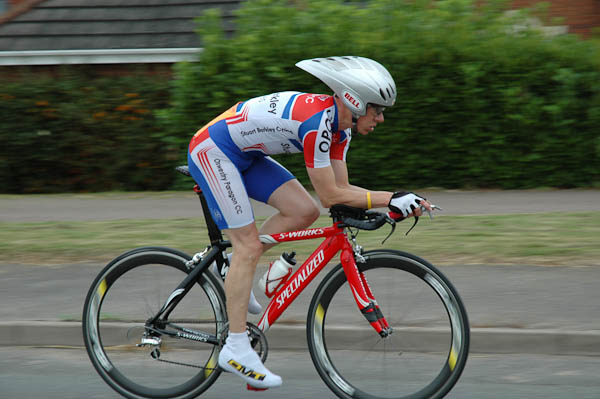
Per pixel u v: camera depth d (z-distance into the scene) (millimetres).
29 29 29422
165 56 27062
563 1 26828
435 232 14680
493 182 22391
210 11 22859
